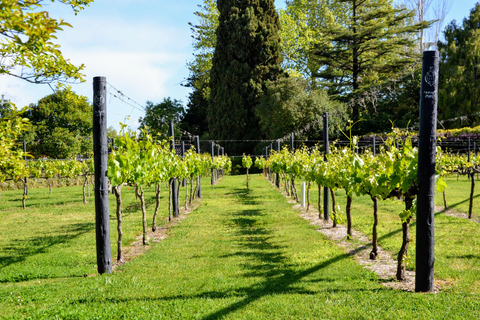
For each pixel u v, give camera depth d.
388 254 6.35
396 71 26.80
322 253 6.47
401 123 24.94
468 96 26.02
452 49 27.45
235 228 9.12
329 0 38.16
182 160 12.12
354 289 4.61
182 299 4.35
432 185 4.45
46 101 33.78
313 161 10.70
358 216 10.10
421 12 30.70
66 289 4.80
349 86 31.53
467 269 5.30
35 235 8.84
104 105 5.69
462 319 3.60
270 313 3.89
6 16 2.16
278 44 35.22
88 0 5.38
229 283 4.93
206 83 43.06
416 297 4.24
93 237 8.49
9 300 4.39
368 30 27.23
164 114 41.91
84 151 31.80
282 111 29.50
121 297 4.46
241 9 35.31
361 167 5.49
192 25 41.03
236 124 34.62
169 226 9.61
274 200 14.45
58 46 2.55
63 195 18.05
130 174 6.77
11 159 4.73
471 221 8.98
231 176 30.55
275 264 5.86
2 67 3.06
